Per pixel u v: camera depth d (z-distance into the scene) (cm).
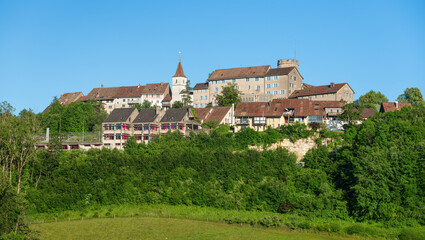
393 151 9506
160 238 8612
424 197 9031
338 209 9431
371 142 10575
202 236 8675
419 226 8644
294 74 18800
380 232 8525
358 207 9225
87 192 10662
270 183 10250
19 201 8106
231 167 10962
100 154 11969
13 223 7912
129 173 11106
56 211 10312
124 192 10638
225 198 10244
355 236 8544
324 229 8850
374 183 9138
